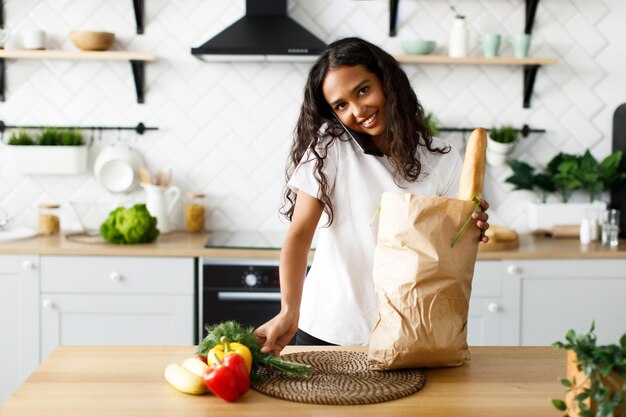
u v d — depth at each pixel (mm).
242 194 3865
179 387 1525
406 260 1619
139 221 3393
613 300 3348
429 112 3855
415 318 1623
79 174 3830
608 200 3947
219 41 3438
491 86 3869
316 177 1980
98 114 3814
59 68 3789
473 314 3328
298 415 1418
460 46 3656
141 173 3764
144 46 3793
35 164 3691
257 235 3736
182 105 3818
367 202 2051
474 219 1612
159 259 3273
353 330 2121
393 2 3719
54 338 3316
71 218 3828
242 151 3846
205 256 3279
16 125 3797
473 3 3828
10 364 3328
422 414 1428
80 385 1562
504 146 3742
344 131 2031
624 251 3336
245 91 3816
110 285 3289
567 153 3918
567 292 3334
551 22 3867
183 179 3850
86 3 3768
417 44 3635
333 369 1681
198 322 3342
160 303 3295
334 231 2092
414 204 1607
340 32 3807
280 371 1662
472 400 1499
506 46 3850
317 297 2156
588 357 1270
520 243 3562
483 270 3305
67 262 3279
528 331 3344
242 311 3295
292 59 3604
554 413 1436
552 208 3766
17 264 3287
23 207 3834
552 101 3896
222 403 1480
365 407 1461
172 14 3785
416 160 1987
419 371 1659
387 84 1887
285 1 3619
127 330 3312
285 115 3828
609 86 3900
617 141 3863
